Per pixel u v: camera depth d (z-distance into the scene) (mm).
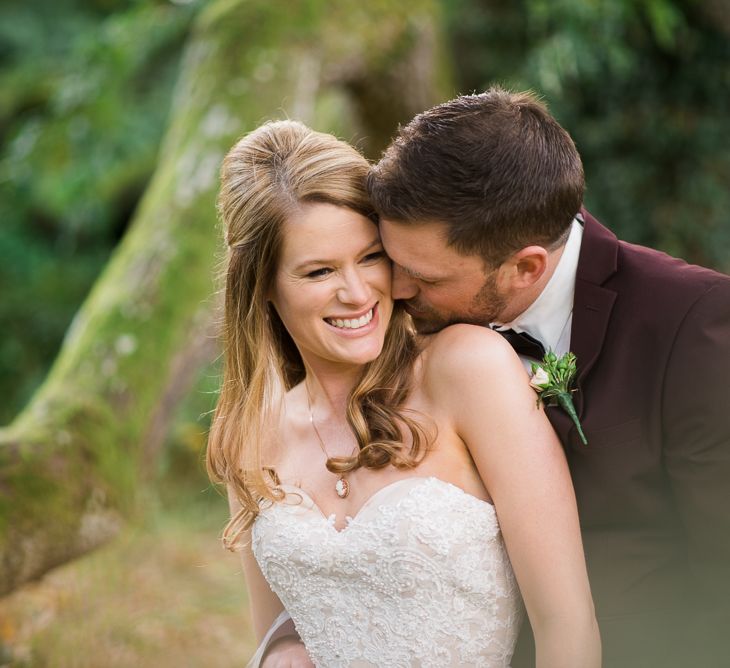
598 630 1764
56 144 5582
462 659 1839
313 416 2051
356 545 1843
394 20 4668
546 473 1758
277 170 1849
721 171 5609
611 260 1865
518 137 1730
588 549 1885
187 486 5609
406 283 1855
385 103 4973
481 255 1756
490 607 1850
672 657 1852
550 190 1740
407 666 1842
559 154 1770
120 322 3764
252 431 2027
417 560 1798
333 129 5031
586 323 1851
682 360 1761
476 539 1818
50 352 7457
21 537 3061
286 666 2041
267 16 4348
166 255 3898
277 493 1990
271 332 2064
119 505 3443
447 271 1780
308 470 2010
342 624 1912
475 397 1810
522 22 6016
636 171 5695
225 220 1958
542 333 1919
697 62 5520
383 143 5234
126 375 3666
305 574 1934
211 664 3637
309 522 1935
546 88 5375
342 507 1933
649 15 5250
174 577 4336
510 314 1898
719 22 5340
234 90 4211
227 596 4230
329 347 1874
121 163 6371
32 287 7477
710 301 1777
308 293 1850
